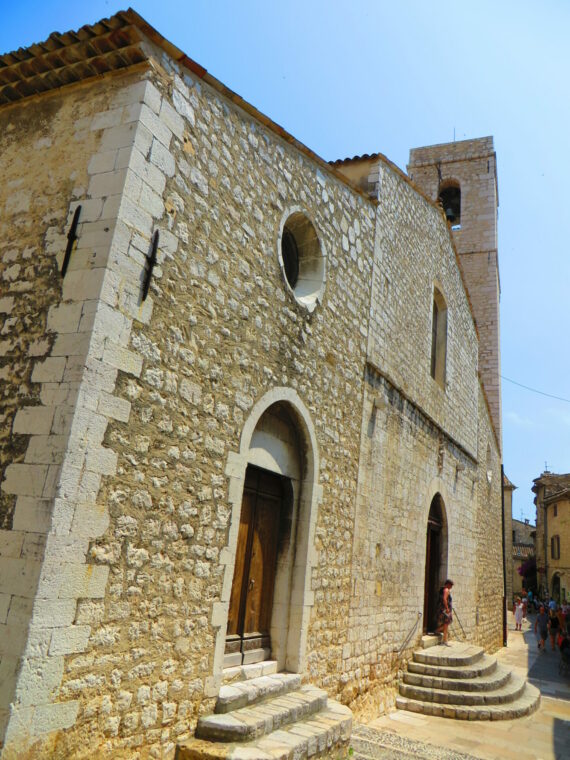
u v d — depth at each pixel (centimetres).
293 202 681
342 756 554
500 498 2292
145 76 462
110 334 412
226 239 545
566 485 3594
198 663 472
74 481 378
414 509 1053
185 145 500
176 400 468
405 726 803
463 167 2591
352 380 811
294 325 657
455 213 2706
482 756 701
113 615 397
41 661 346
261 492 633
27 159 498
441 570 1288
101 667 386
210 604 490
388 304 974
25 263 455
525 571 4256
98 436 397
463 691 944
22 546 365
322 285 733
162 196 468
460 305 1548
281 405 646
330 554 717
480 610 1638
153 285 452
